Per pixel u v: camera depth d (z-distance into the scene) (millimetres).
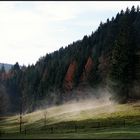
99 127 75188
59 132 69938
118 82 100812
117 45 102562
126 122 77938
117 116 85125
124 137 50594
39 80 184500
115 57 102250
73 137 50375
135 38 107062
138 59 101375
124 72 100250
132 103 98500
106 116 86875
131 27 105562
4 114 156875
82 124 81125
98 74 133625
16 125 101750
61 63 181500
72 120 88250
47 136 53312
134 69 100938
